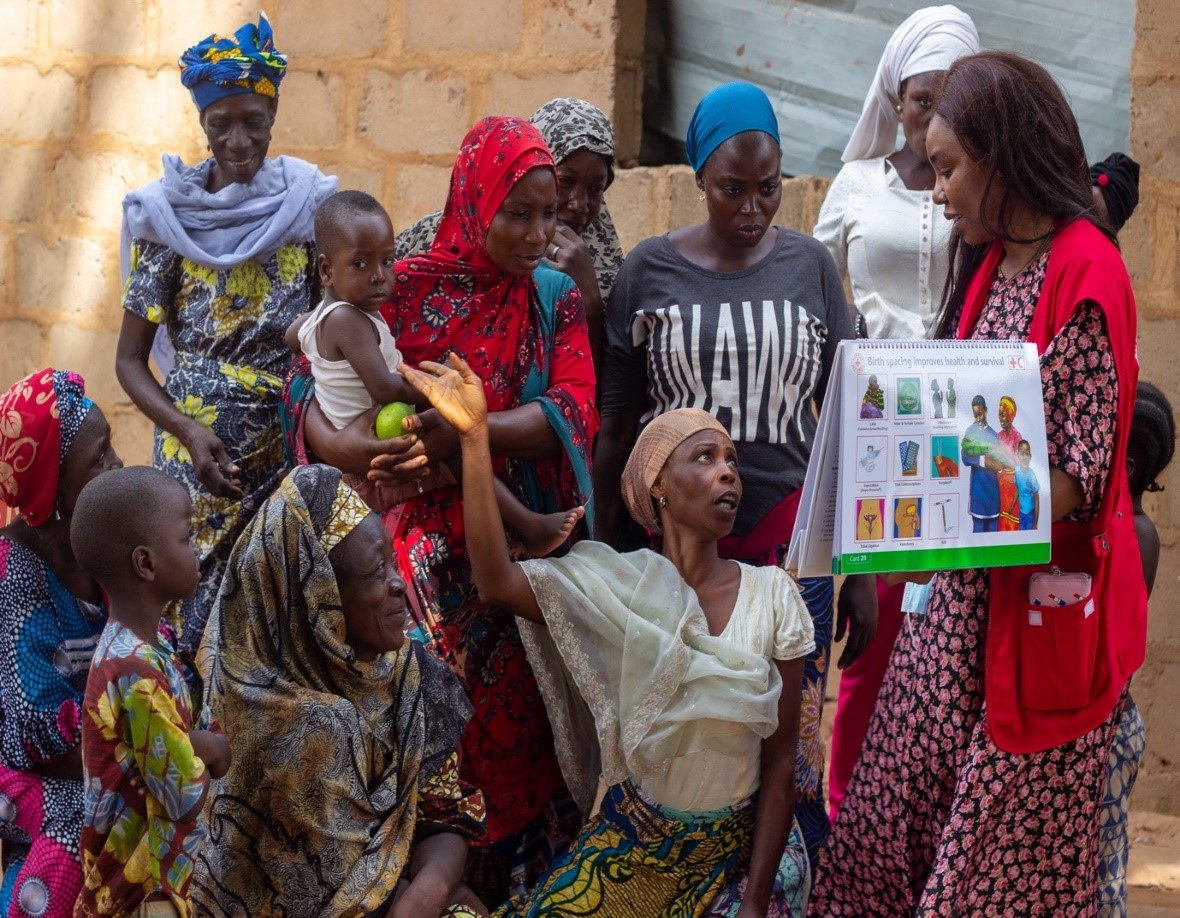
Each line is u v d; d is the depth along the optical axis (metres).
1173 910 4.56
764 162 3.77
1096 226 3.13
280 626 3.03
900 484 2.99
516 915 3.46
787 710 3.42
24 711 3.09
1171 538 5.19
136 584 2.89
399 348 3.58
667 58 5.84
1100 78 5.34
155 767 2.76
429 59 5.68
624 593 3.43
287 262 4.49
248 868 3.01
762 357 3.83
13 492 3.19
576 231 4.19
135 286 4.49
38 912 3.07
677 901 3.41
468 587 3.61
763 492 3.85
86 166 6.05
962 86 3.11
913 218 4.42
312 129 5.82
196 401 4.42
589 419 3.65
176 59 5.91
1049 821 3.19
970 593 3.25
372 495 3.57
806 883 3.51
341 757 2.99
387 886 3.01
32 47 6.07
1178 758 5.21
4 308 6.21
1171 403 5.20
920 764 3.37
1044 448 3.04
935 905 3.16
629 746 3.33
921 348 3.01
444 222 3.62
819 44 5.63
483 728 3.63
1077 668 3.11
